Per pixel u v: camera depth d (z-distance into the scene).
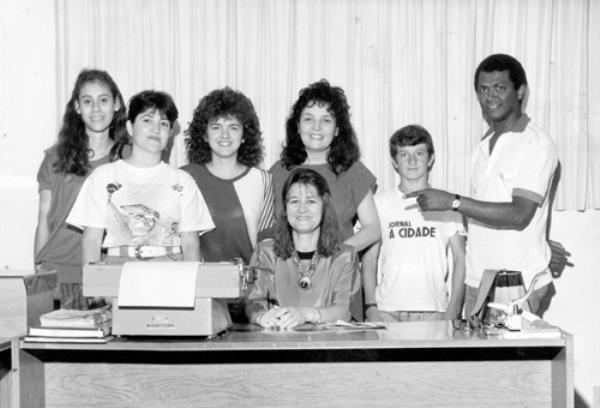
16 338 2.61
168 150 4.09
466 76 4.11
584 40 4.09
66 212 3.74
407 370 2.86
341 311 3.08
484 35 4.09
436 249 3.84
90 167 3.76
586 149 4.12
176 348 2.57
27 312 2.75
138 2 4.06
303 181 3.16
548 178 3.58
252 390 2.86
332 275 3.16
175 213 3.39
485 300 2.84
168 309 2.59
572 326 4.20
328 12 4.09
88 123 3.73
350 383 2.86
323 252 3.16
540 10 4.09
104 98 3.72
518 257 3.62
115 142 3.81
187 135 3.84
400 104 4.12
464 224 3.93
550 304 4.20
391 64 4.10
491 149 3.76
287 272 3.19
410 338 2.64
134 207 3.35
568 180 4.12
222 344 2.57
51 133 4.12
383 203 3.94
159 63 4.08
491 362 2.84
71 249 3.74
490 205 3.49
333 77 4.11
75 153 3.72
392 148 3.94
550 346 2.68
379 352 2.86
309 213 3.13
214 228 3.59
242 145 3.80
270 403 2.86
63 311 2.71
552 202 4.15
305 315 2.96
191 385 2.86
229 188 3.69
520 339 2.61
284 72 4.11
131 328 2.60
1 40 4.11
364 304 3.95
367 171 3.86
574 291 4.19
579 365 4.20
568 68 4.11
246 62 4.09
